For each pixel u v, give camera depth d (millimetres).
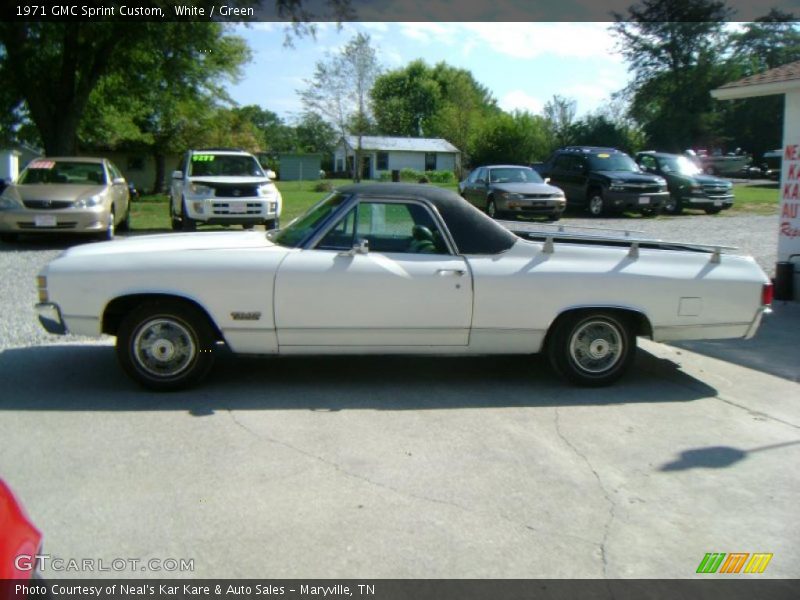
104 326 6152
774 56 51781
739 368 7148
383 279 5945
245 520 3930
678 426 5484
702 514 4125
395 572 3477
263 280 5867
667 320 6285
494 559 3607
